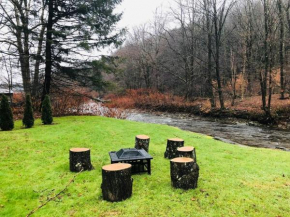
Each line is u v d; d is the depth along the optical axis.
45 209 3.88
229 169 5.91
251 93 27.98
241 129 16.86
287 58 23.55
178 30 35.31
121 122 13.23
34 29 14.62
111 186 4.09
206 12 24.25
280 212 3.71
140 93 36.03
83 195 4.39
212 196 4.27
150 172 5.58
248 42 24.94
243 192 4.45
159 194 4.38
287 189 4.63
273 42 19.02
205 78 28.50
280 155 7.63
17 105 17.52
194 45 31.23
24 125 11.30
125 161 5.43
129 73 39.91
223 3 22.03
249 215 3.62
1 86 18.36
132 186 4.78
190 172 4.57
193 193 4.40
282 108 18.41
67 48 14.23
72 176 5.29
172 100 31.75
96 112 19.66
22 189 4.55
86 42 12.95
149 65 36.97
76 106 18.19
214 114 22.91
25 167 5.80
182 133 11.34
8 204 4.03
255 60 24.67
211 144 9.17
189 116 25.22
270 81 18.45
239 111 21.20
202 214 3.65
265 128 16.97
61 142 8.23
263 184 4.89
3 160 6.21
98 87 15.76
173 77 37.69
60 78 17.28
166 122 21.22
